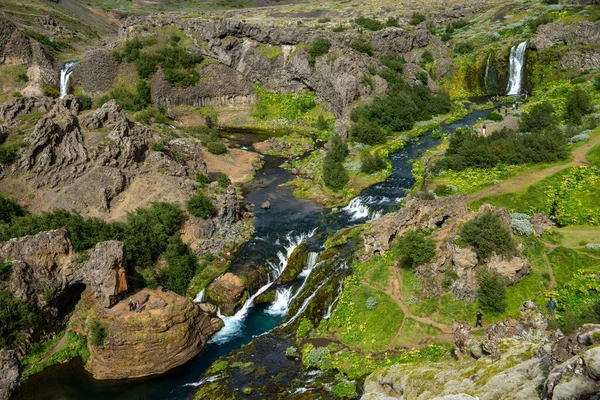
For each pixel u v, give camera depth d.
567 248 46.91
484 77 119.06
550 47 112.31
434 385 25.06
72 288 48.91
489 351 26.94
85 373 42.78
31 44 122.19
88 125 64.75
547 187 60.66
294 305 49.56
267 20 165.88
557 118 79.69
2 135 60.44
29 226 51.69
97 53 124.62
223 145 93.31
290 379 38.06
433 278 43.72
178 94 121.38
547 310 40.41
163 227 56.28
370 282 46.72
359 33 127.69
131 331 42.81
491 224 42.94
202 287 52.97
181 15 161.50
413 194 62.78
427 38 130.75
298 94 122.19
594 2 124.00
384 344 40.03
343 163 81.94
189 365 43.28
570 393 15.88
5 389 40.06
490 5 162.00
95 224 53.81
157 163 64.50
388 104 98.25
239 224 64.25
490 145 71.75
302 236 61.69
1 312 42.78
